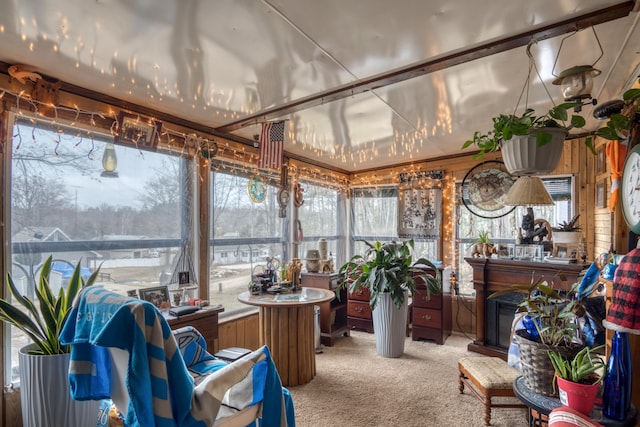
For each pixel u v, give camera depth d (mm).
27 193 2400
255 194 4242
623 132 1719
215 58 2213
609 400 1543
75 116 2609
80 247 2666
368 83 2604
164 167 3262
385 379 3314
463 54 2201
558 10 1789
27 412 2045
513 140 1682
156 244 3178
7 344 2281
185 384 1391
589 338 2135
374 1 1689
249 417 1667
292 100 2928
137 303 1365
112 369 1491
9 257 2305
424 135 4020
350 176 5965
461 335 4797
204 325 2945
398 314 3896
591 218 4055
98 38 1978
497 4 1731
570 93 1741
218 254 3768
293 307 3129
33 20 1801
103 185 2811
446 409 2758
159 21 1817
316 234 5312
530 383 1786
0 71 2262
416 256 5266
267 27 1887
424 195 5242
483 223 4824
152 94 2783
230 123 3541
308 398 2932
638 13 1813
